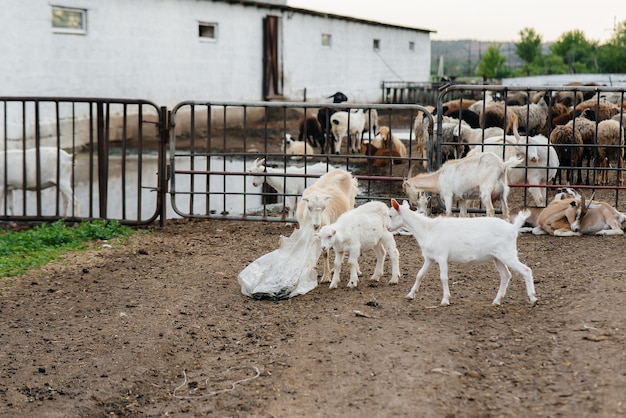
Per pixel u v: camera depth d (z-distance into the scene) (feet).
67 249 32.22
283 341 20.90
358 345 19.97
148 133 76.38
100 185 36.63
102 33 70.44
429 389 17.16
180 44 81.46
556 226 32.50
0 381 19.43
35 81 63.21
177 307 24.38
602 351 18.24
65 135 66.44
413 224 23.44
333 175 29.94
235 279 27.43
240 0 90.07
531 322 21.02
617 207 36.58
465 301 23.34
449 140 48.80
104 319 23.50
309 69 107.65
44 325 23.16
